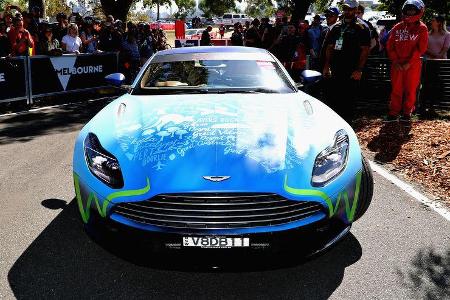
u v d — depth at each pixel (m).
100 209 2.61
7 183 4.35
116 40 10.57
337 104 6.32
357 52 5.95
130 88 4.02
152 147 2.70
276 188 2.44
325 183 2.58
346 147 2.86
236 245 2.44
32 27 9.68
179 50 4.51
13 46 8.25
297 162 2.59
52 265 2.84
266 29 12.70
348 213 2.71
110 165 2.66
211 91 3.75
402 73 6.27
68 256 2.96
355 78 6.00
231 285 2.65
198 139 2.73
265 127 2.90
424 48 6.08
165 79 3.95
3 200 3.91
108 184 2.59
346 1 5.82
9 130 6.65
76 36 9.70
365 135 5.96
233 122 2.96
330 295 2.52
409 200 3.84
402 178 4.39
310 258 2.52
